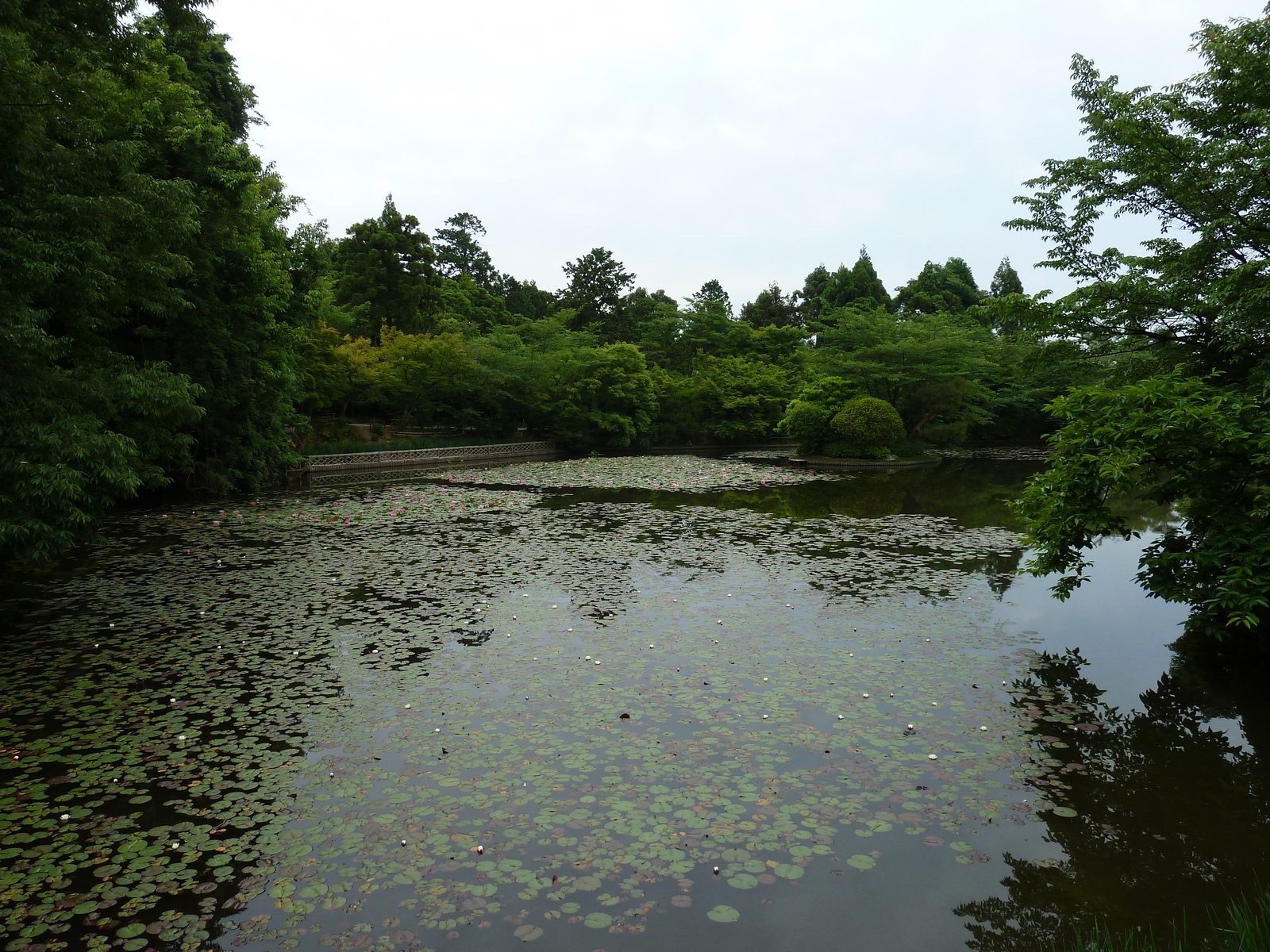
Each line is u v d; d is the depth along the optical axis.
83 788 4.80
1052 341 9.23
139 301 10.63
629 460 32.12
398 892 3.80
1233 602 5.94
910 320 36.41
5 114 7.30
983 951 3.42
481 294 55.59
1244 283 6.84
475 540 13.34
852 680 6.71
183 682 6.59
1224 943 3.37
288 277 19.47
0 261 7.33
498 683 6.62
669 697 6.31
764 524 15.32
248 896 3.75
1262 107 7.43
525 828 4.36
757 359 49.06
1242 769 5.12
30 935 3.46
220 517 15.67
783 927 3.57
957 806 4.64
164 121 14.02
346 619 8.48
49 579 10.23
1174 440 6.30
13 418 7.46
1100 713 6.04
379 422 36.19
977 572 10.95
